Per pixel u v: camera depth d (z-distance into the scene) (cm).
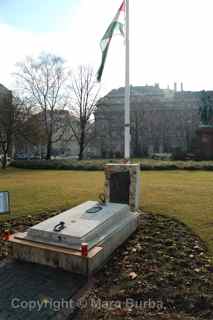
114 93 5881
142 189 1102
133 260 457
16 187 1202
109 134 5206
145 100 5672
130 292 362
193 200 876
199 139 2708
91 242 437
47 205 833
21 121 2647
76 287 376
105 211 546
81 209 568
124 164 720
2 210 543
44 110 3297
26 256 444
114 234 488
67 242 433
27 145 3388
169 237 557
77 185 1254
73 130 3706
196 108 5294
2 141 2600
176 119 5234
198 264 438
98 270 421
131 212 626
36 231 460
